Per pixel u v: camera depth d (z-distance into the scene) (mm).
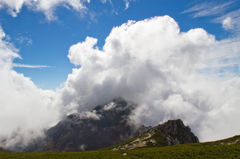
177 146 87625
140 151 74000
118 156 64312
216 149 60344
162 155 62562
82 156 64500
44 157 62719
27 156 63875
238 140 79250
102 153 71250
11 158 61125
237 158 50375
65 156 64812
